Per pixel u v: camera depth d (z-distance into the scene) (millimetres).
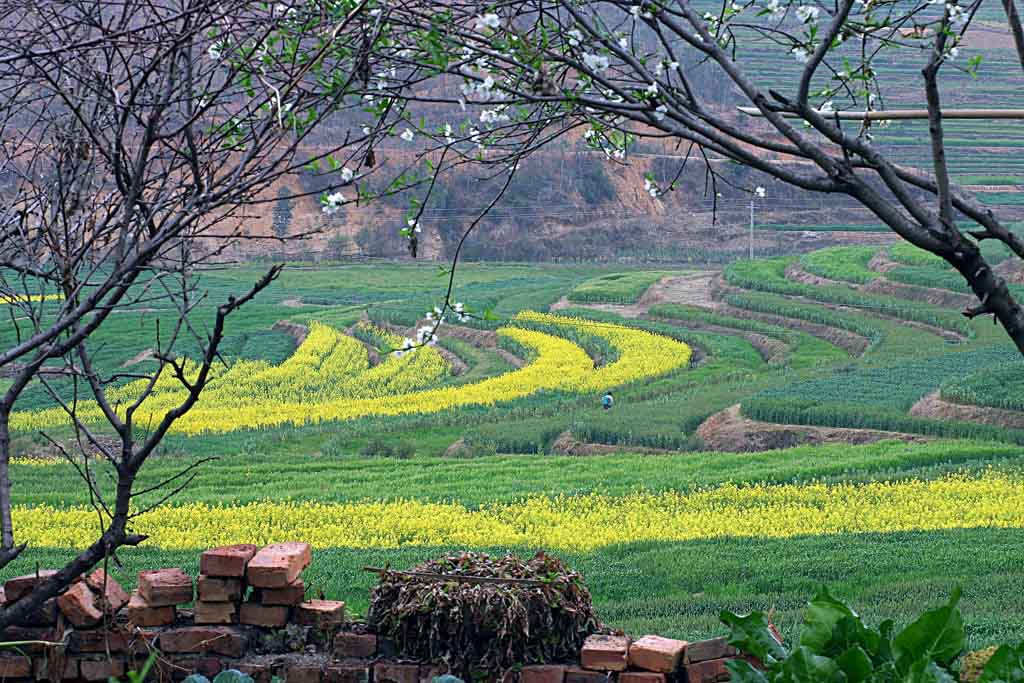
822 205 139250
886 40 5836
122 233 5113
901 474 31672
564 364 62719
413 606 7488
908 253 86188
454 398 54344
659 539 23781
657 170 136875
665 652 7297
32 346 4875
